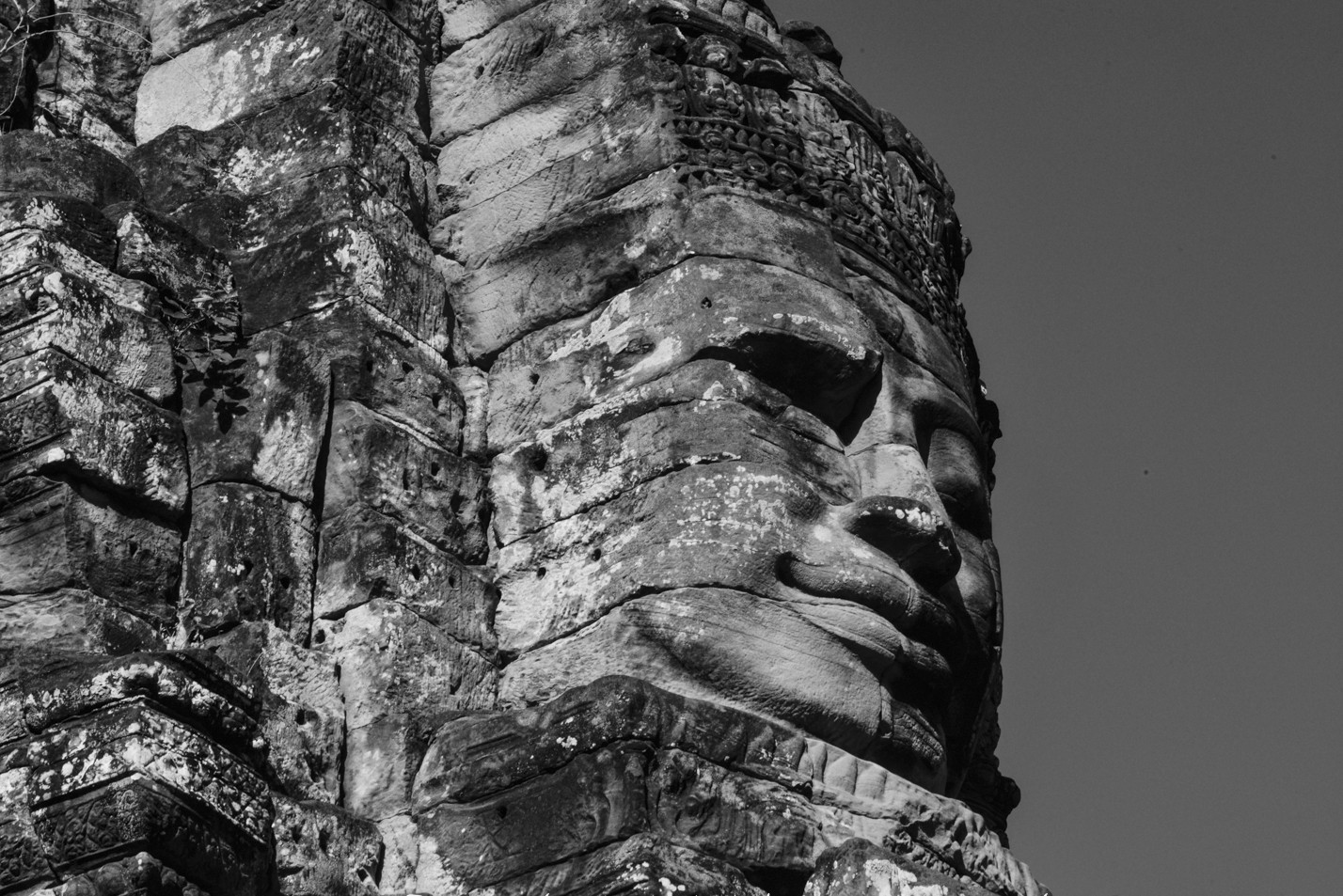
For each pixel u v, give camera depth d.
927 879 15.68
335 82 18.81
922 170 19.95
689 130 18.45
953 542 17.56
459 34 19.70
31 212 17.02
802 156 18.72
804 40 19.72
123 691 14.86
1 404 16.39
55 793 14.66
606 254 18.27
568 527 17.48
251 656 16.38
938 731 17.59
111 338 16.77
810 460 17.55
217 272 17.84
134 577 16.36
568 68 19.08
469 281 18.70
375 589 16.97
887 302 18.58
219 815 14.86
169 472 16.69
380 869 16.12
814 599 17.03
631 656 16.78
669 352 17.69
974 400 19.59
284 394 17.31
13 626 15.91
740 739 16.30
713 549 16.89
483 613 17.39
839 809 16.58
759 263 17.94
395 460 17.45
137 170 18.66
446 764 16.38
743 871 15.99
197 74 19.38
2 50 18.86
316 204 18.27
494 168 19.02
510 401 18.20
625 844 15.66
